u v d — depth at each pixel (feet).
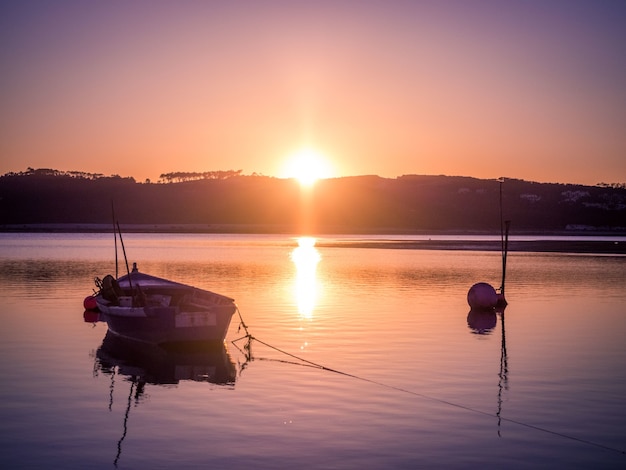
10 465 40.57
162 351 74.69
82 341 80.12
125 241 439.22
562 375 62.28
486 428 47.09
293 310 105.09
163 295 94.43
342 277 165.78
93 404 53.21
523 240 471.62
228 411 50.96
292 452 42.37
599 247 344.90
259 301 116.57
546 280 160.15
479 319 96.43
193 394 56.03
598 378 61.16
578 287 143.64
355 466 40.19
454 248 335.26
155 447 43.34
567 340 80.23
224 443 43.98
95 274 172.24
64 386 58.95
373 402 53.16
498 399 54.24
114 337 82.69
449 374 62.54
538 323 93.20
